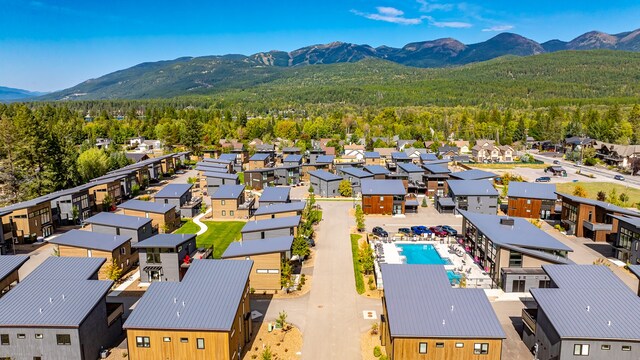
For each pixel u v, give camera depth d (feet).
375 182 314.35
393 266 138.10
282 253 175.42
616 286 128.57
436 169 375.45
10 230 236.02
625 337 109.91
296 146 637.30
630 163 490.90
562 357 112.06
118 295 173.47
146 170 409.49
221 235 254.27
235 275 137.69
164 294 127.65
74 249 187.62
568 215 262.26
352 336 140.97
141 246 180.45
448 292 126.72
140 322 117.91
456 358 114.73
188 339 117.19
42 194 333.01
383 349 131.85
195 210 306.96
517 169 505.66
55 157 354.13
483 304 122.42
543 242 181.98
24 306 123.75
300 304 163.84
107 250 185.78
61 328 118.01
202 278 135.23
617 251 212.84
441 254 219.61
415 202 308.19
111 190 325.62
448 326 115.55
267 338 139.54
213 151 582.35
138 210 257.96
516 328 146.10
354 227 269.85
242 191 312.09
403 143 620.49
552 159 584.81
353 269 198.59
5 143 323.78
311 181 379.55
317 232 258.78
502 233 191.72
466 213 229.86
